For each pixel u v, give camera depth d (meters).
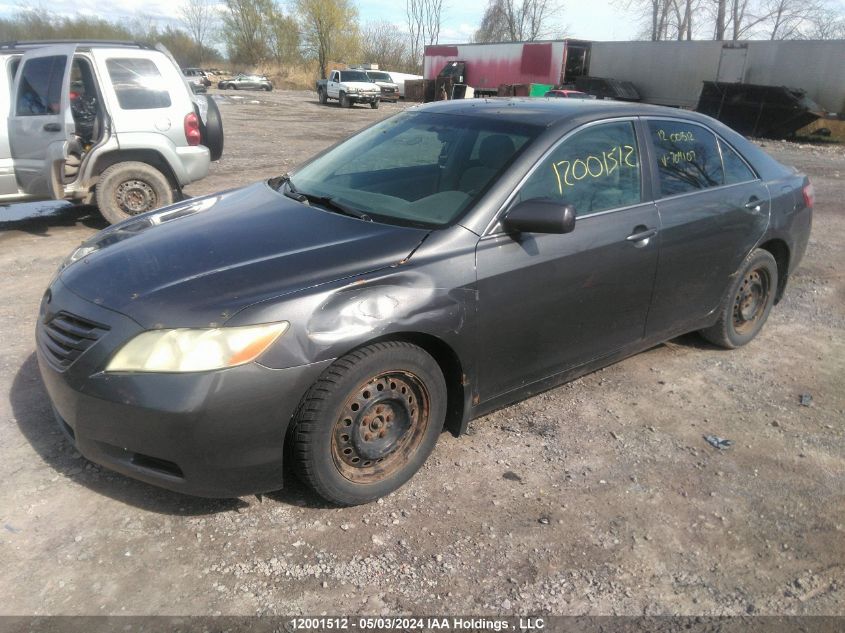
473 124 3.62
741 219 4.23
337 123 22.05
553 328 3.34
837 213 9.66
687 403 3.96
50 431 3.32
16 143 6.98
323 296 2.59
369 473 2.89
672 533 2.85
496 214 3.08
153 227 3.30
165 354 2.43
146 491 2.92
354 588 2.46
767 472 3.32
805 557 2.75
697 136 4.18
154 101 7.23
